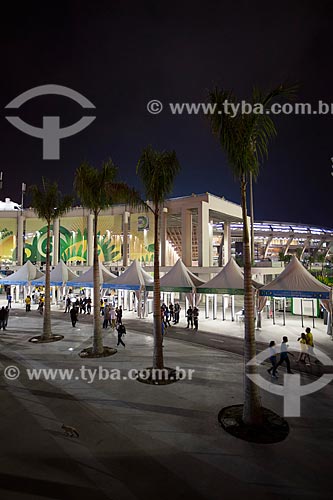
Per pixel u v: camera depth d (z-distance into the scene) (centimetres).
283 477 555
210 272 3141
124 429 720
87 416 783
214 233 6756
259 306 1914
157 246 1131
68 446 648
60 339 1619
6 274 3975
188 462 598
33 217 4147
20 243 4156
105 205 1403
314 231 9588
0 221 4225
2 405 845
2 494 507
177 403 859
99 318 1356
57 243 4016
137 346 1471
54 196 1673
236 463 595
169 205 3622
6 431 708
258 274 2922
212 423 749
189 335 1738
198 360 1255
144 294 2347
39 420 761
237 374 1092
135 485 534
